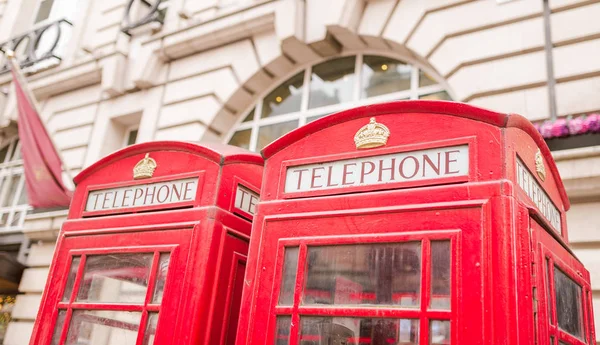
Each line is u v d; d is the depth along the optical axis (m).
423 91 7.12
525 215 2.30
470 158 2.41
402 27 7.16
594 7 5.81
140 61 9.79
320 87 8.23
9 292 9.84
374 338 2.38
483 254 2.21
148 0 11.25
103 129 10.09
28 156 8.94
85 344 3.32
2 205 11.76
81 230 3.67
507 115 2.41
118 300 3.29
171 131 8.98
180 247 3.15
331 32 7.74
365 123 2.77
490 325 2.11
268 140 8.41
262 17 8.39
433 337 2.23
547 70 5.81
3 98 12.28
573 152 5.11
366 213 2.56
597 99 5.44
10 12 13.88
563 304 2.80
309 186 2.82
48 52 11.83
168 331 2.97
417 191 2.47
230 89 8.63
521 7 6.24
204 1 9.97
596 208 5.07
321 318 2.54
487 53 6.27
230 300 3.16
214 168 3.32
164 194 3.47
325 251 2.64
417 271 2.36
